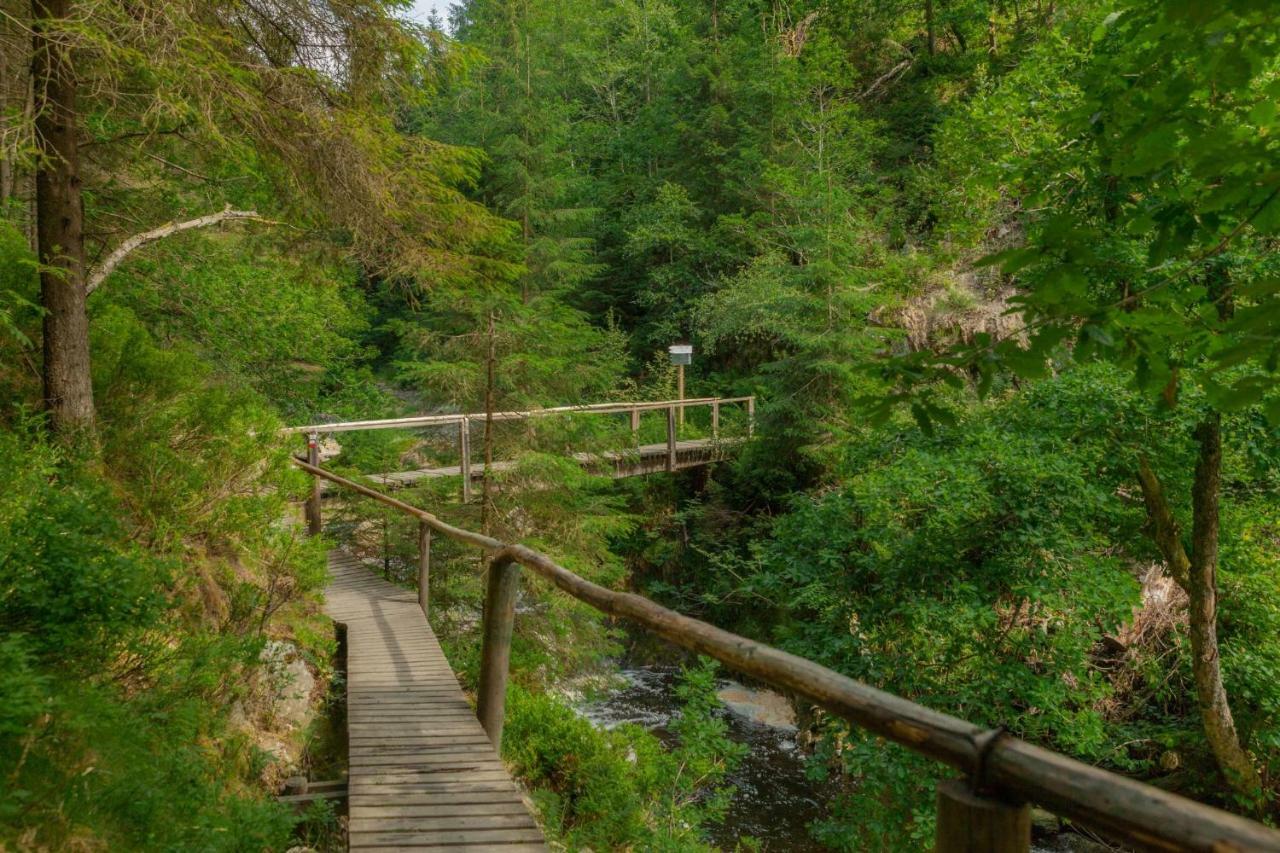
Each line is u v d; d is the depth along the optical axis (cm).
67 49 455
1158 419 721
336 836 422
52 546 300
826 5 2406
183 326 912
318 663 643
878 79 2333
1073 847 791
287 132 565
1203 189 212
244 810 299
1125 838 99
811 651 807
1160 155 199
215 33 490
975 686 729
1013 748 116
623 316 2417
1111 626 764
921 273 1558
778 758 1004
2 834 211
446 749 450
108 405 583
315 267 712
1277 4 161
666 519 1642
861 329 1396
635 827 481
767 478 1482
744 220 2069
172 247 848
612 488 1302
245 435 633
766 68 2095
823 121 1870
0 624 278
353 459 1163
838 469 1052
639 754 634
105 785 254
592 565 974
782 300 1452
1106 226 448
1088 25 592
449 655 805
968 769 121
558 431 947
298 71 545
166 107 475
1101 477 797
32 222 745
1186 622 926
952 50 2344
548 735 605
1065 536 726
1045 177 546
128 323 664
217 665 384
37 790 231
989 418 848
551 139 2038
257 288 1022
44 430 510
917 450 813
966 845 116
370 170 586
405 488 1041
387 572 1004
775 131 2102
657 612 260
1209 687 767
